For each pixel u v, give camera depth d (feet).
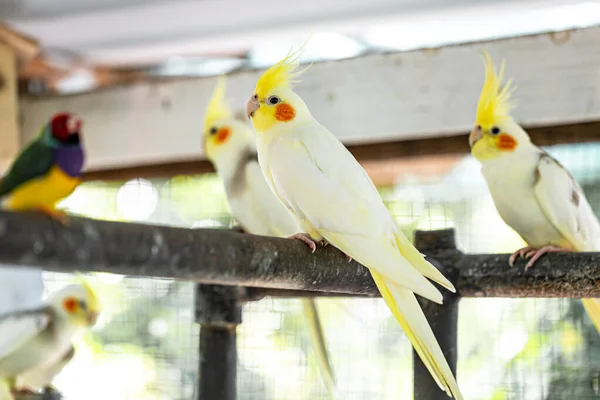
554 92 4.57
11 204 3.24
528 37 4.62
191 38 5.05
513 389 5.37
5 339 4.06
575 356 5.21
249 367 5.27
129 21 4.82
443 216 5.80
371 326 5.61
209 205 5.93
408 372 5.54
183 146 5.09
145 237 3.08
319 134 3.91
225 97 5.03
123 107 5.19
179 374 5.71
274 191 3.96
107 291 5.79
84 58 5.29
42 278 5.48
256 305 5.32
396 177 5.67
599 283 3.84
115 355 5.84
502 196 4.48
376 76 4.81
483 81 4.66
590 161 5.29
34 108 5.30
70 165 3.26
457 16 4.84
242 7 4.68
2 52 4.92
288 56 4.01
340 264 3.73
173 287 5.78
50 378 4.22
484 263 3.99
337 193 3.77
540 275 3.91
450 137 4.84
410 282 3.64
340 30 5.01
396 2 4.65
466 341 5.64
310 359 5.28
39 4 4.63
